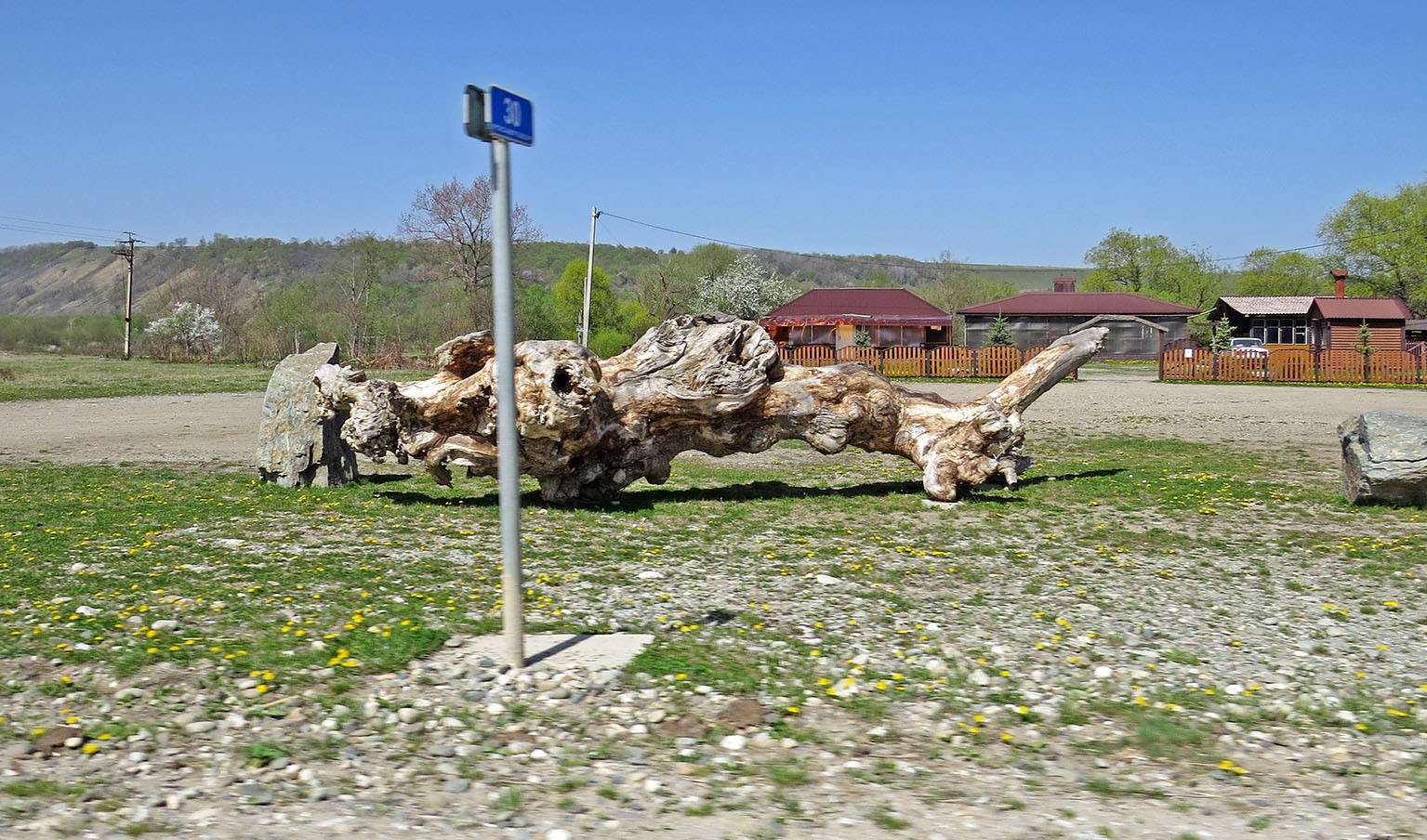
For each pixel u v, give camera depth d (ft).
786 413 48.91
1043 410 102.17
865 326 221.87
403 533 39.24
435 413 44.62
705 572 33.53
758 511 45.57
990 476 51.62
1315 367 151.53
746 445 49.57
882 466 63.82
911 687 22.89
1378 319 204.54
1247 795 17.47
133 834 15.33
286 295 246.06
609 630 26.48
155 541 36.50
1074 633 27.12
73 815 15.97
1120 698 22.43
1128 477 56.24
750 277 271.49
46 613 26.55
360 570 32.37
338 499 47.14
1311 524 42.75
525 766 18.39
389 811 16.38
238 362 223.30
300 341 231.91
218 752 18.71
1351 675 24.02
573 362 42.73
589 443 44.75
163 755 18.54
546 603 28.99
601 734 19.93
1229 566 35.27
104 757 18.38
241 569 32.04
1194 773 18.53
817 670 23.81
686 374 46.98
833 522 43.19
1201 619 28.68
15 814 15.94
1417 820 16.40
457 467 59.00
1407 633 27.37
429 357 222.07
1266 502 47.98
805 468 62.64
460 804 16.74
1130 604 30.22
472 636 25.70
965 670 24.09
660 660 23.84
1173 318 230.48
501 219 22.02
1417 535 40.09
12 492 48.73
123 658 23.17
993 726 20.80
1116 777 18.31
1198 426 85.25
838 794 17.31
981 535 40.70
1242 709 21.84
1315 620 28.66
